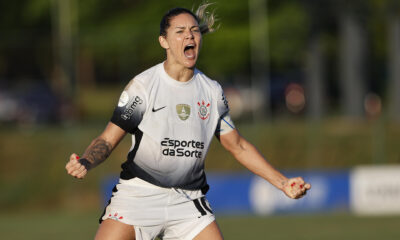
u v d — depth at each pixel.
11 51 85.12
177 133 16.47
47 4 101.19
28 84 92.69
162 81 16.48
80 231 43.88
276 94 96.19
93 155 15.84
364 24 79.56
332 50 105.56
